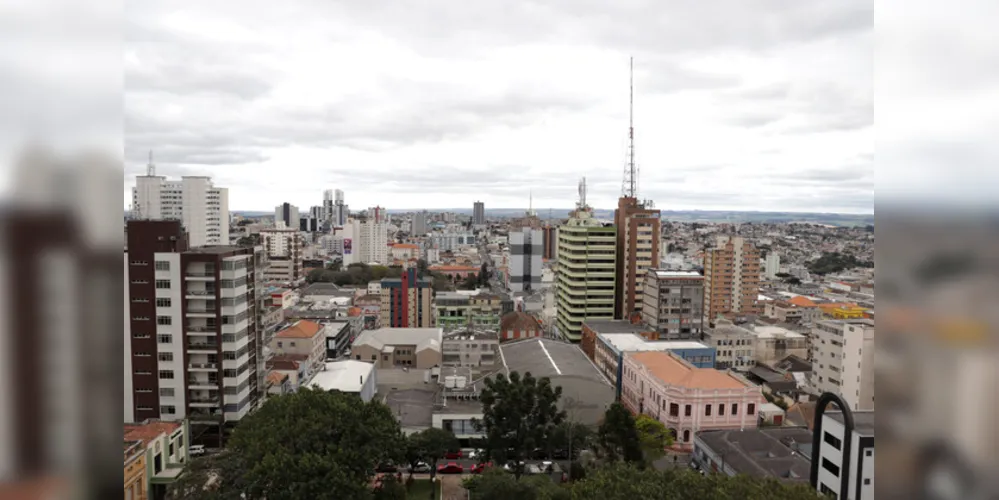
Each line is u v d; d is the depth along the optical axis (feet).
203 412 211.61
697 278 367.25
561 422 202.39
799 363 353.10
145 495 160.66
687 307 367.86
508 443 183.42
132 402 209.87
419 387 282.97
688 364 252.83
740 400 228.02
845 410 139.44
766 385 327.67
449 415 232.73
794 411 277.03
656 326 367.25
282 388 261.85
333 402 157.99
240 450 147.23
